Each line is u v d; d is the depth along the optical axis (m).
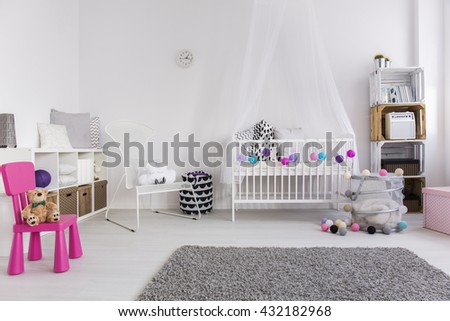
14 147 2.25
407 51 3.26
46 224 1.60
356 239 2.12
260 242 2.06
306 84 2.91
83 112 3.44
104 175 3.29
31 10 2.73
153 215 3.00
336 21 3.30
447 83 3.11
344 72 3.30
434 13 3.16
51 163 2.43
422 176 2.92
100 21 3.42
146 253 1.87
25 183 1.71
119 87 3.42
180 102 3.37
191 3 3.36
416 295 1.26
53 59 3.04
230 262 1.64
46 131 2.73
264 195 2.99
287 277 1.44
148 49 3.39
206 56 3.36
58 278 1.52
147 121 3.40
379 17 3.28
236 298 1.25
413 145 3.22
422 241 2.06
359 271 1.51
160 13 3.38
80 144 3.05
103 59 3.42
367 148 3.29
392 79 3.22
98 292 1.36
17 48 2.56
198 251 1.82
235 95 3.32
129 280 1.49
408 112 2.97
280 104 3.25
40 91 2.85
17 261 1.58
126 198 3.37
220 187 3.33
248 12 3.32
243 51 3.32
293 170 2.64
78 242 1.82
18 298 1.31
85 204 2.88
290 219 2.77
